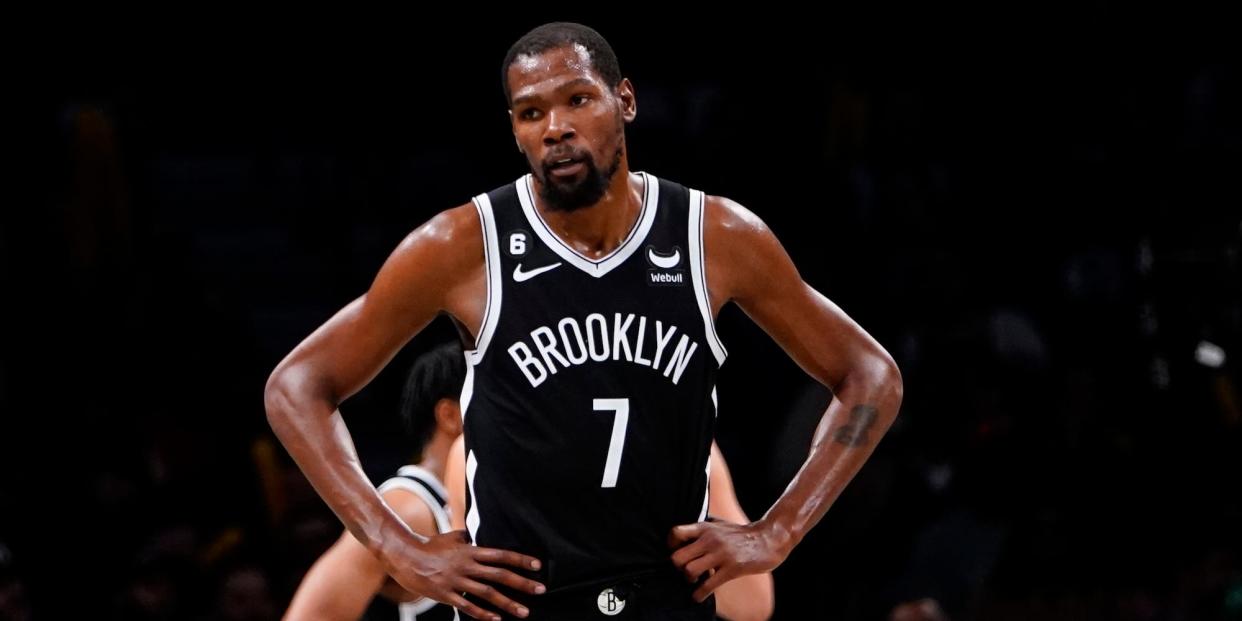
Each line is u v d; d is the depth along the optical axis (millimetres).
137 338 19297
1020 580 15891
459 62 23734
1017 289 20125
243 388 19141
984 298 20000
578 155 6465
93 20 23344
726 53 23578
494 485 6648
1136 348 18125
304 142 23609
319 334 6891
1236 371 17453
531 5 23672
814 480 6895
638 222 6758
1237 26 22203
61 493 15930
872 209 20922
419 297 6762
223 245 21828
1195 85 22094
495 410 6660
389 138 23391
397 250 6801
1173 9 22297
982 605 15641
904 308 19250
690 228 6797
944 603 15633
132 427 17297
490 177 23062
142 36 23547
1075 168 20891
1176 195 20062
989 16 22672
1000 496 16297
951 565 15781
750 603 8953
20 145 22000
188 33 23672
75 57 23344
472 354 6773
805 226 20406
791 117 21297
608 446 6590
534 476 6594
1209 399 17297
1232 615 15195
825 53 23297
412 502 8984
